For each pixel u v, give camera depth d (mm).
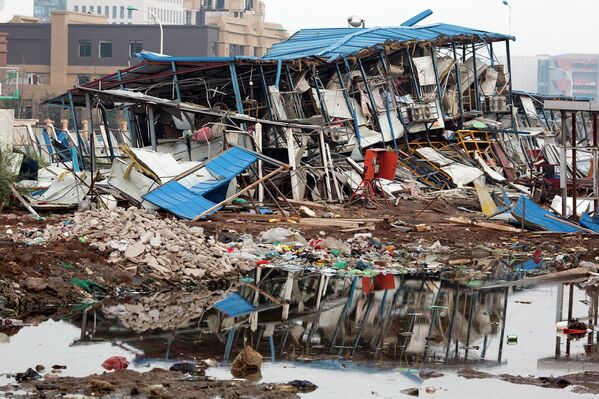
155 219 33688
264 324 25250
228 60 60906
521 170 77125
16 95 73375
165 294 29047
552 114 96312
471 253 40188
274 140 59562
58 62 131750
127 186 43500
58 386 18219
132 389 17859
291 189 53812
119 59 132500
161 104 53594
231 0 190000
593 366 21469
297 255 36750
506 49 84250
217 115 53812
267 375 19812
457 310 27797
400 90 76438
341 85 69375
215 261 32906
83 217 33562
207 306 27516
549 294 30922
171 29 133125
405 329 25016
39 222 38031
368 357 21797
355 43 71875
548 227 45750
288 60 65000
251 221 43219
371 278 33344
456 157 72875
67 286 27438
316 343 23125
